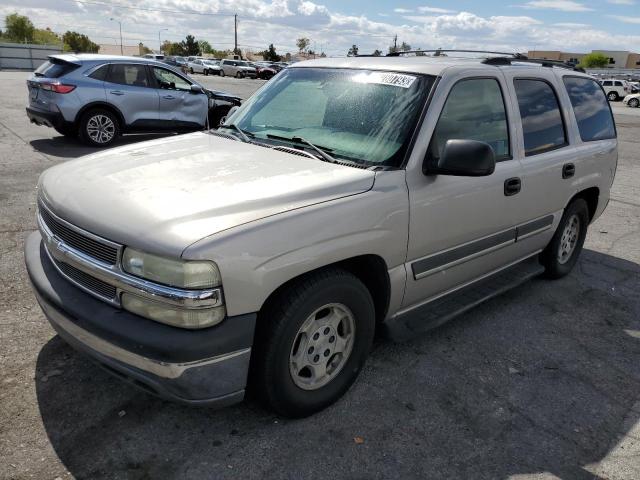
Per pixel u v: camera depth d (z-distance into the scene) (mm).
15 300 4082
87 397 3031
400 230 3096
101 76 10602
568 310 4590
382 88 3508
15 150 9891
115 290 2498
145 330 2379
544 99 4402
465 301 3922
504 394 3344
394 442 2852
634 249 6289
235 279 2377
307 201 2715
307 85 3863
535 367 3678
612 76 72125
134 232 2404
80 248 2639
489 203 3707
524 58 4562
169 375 2354
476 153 2977
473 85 3641
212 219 2447
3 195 6809
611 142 5312
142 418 2896
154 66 11375
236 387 2535
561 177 4477
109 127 10820
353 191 2889
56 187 2975
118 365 2463
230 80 44125
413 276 3307
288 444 2777
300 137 3496
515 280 4438
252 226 2457
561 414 3195
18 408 2912
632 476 2734
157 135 12633
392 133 3258
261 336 2633
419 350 3777
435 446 2848
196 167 3025
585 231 5281
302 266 2602
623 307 4715
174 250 2291
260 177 2875
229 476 2553
